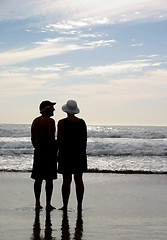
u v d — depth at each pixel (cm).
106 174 997
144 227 427
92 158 1395
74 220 466
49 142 554
